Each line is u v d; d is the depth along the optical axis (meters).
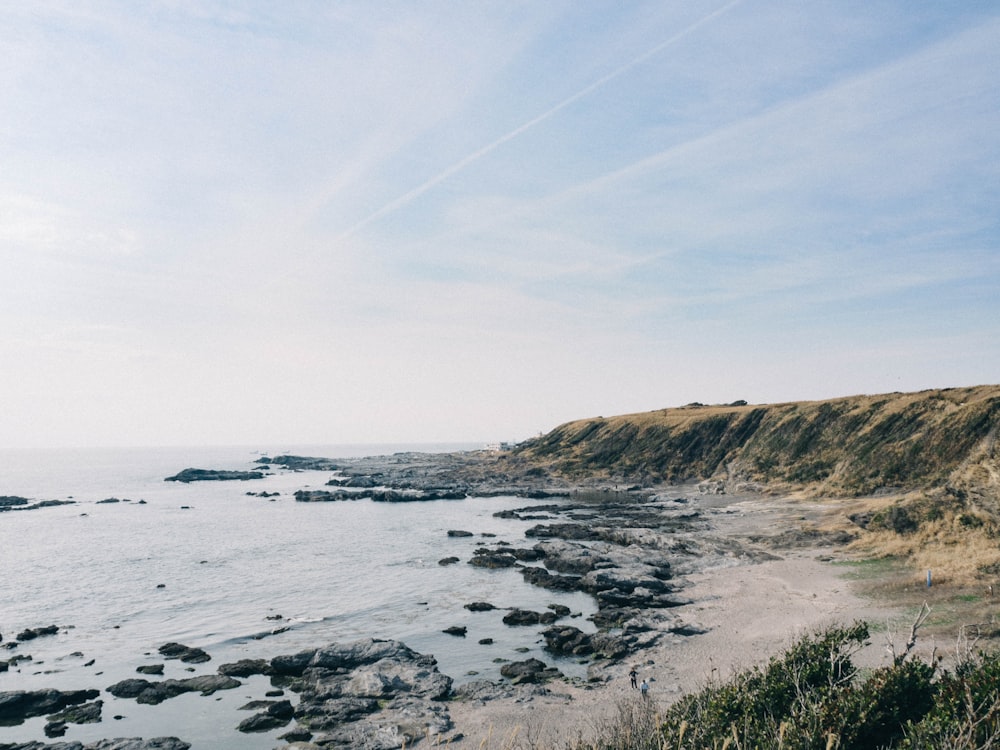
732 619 41.84
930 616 34.94
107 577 61.50
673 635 39.81
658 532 72.56
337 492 129.12
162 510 114.62
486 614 47.59
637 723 16.77
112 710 32.31
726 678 31.62
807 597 43.81
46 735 29.72
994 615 33.34
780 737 13.56
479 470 159.88
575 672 35.81
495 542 75.75
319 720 30.55
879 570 47.69
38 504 123.12
